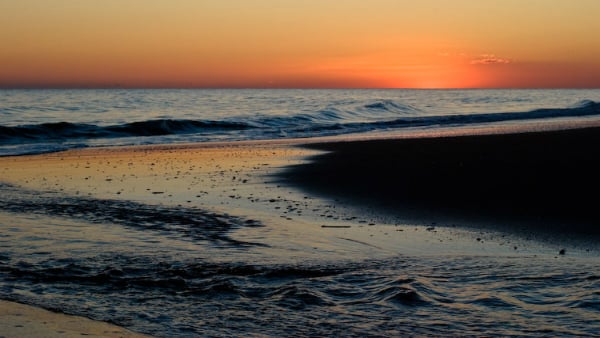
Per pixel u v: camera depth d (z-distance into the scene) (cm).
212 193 1115
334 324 448
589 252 684
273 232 797
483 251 694
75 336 425
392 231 808
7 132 2262
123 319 463
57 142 2188
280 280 566
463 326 439
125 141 2258
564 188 1098
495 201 1012
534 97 7612
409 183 1200
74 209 955
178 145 2100
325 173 1359
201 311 480
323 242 742
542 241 746
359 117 3653
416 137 2258
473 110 4434
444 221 873
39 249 701
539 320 446
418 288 518
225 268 613
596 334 419
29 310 485
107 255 673
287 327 443
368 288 528
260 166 1498
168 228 820
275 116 3347
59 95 7025
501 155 1567
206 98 6381
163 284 558
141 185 1213
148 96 6900
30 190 1150
